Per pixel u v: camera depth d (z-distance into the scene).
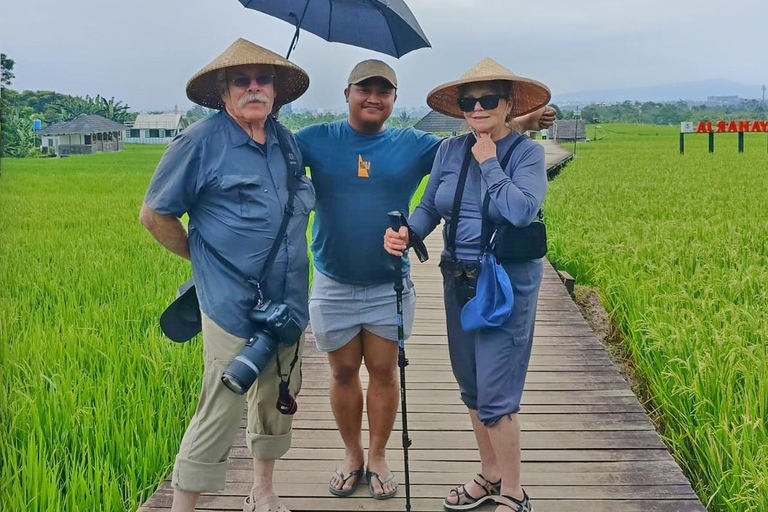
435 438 3.91
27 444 3.87
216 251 2.63
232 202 2.60
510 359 2.77
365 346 3.25
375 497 3.23
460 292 2.82
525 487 3.34
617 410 4.25
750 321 5.46
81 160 46.59
